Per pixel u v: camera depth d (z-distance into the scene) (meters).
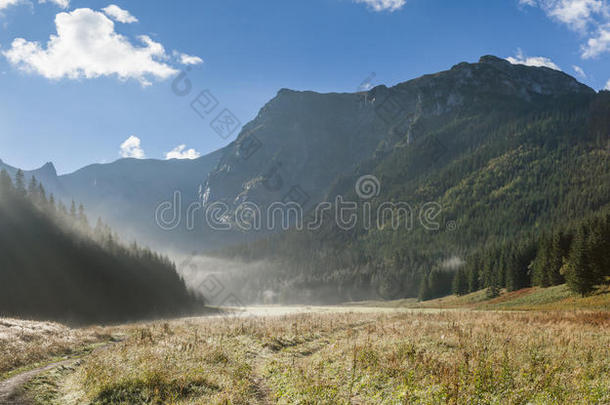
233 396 12.48
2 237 78.44
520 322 29.42
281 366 17.14
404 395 11.33
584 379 12.73
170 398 12.27
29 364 18.17
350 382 13.43
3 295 66.50
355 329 29.94
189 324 40.22
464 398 10.84
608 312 34.91
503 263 114.75
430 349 18.41
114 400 12.26
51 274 78.62
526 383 12.19
